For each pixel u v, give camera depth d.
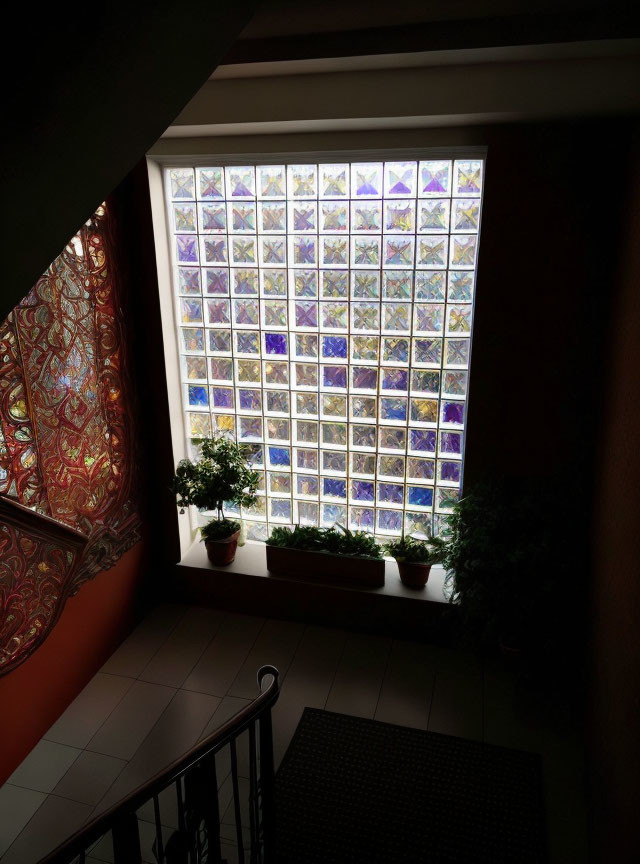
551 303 3.55
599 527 3.28
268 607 4.51
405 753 3.41
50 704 3.59
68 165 1.06
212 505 4.23
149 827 3.04
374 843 2.94
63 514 3.54
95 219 3.62
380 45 2.59
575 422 3.71
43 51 0.89
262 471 4.55
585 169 3.30
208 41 1.34
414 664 4.06
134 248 4.01
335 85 3.06
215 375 4.40
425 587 4.26
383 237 3.84
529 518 3.59
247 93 3.18
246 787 3.24
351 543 4.29
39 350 3.26
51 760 3.40
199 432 4.57
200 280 4.20
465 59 2.70
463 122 3.25
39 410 3.29
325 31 2.62
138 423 4.23
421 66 2.86
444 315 3.90
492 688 3.85
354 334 4.07
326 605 4.37
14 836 2.99
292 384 4.29
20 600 3.16
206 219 4.06
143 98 1.18
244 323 4.23
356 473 4.38
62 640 3.67
